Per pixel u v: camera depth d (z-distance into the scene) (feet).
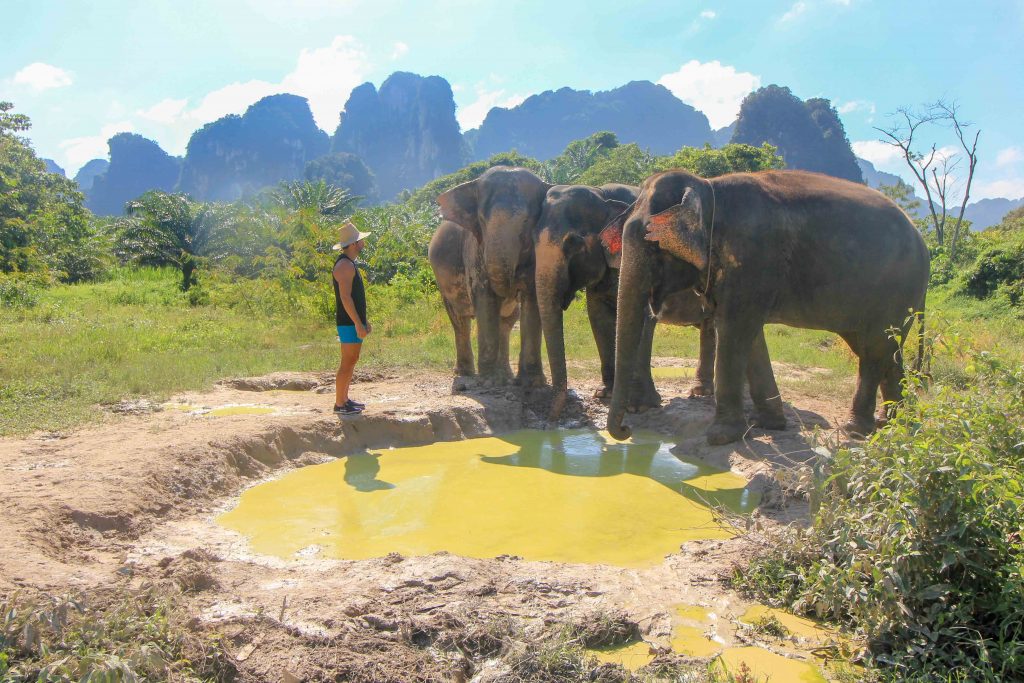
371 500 20.48
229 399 29.99
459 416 27.58
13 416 25.44
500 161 225.35
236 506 19.95
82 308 63.36
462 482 22.06
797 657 12.81
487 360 32.58
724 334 24.22
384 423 26.21
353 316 26.04
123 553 16.26
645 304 24.40
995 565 12.77
